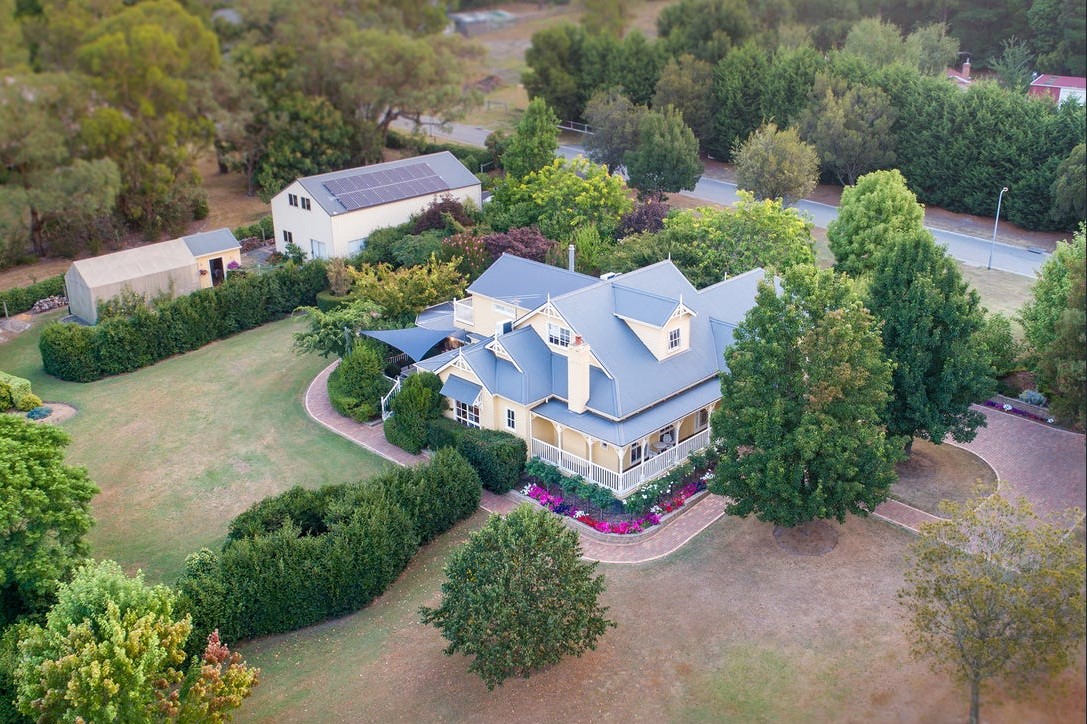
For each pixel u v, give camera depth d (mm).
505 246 68188
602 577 34000
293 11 104375
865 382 37375
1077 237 50219
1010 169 80875
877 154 87812
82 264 67312
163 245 71500
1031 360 51875
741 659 33844
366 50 101250
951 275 42875
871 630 34750
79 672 27500
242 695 29906
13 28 100062
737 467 38031
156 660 28766
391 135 113438
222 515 45719
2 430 37656
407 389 49594
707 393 46906
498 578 31703
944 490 43875
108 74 88562
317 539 37312
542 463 45812
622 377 45062
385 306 59938
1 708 30875
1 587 35781
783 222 63250
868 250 63031
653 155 87250
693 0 119688
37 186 78062
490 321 54562
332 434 53031
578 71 119062
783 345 37406
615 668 33844
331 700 33312
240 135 96625
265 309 69938
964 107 83188
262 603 36094
